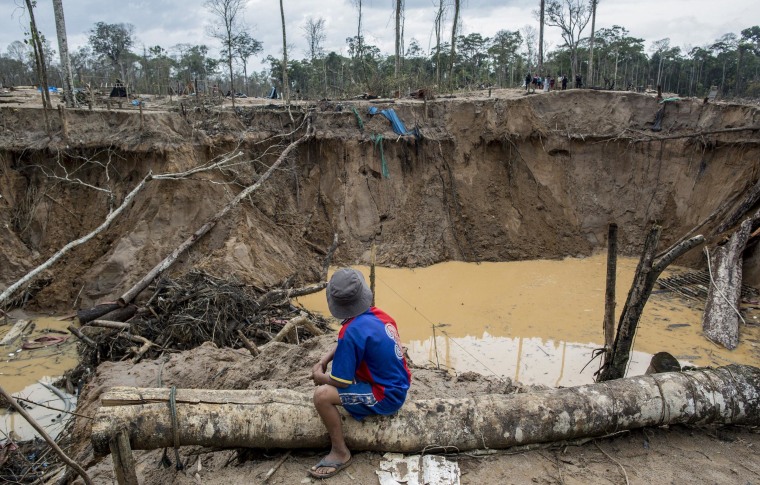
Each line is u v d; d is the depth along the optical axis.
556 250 18.00
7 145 15.35
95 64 42.62
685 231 17.75
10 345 11.52
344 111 18.81
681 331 11.84
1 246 14.15
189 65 42.94
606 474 4.45
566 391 4.87
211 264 13.23
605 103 19.61
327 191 18.17
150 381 6.71
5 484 6.57
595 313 12.95
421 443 4.42
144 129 15.51
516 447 4.66
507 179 18.73
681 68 57.44
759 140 16.22
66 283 13.79
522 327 12.20
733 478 4.43
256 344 10.34
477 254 17.61
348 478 4.20
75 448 6.29
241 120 18.12
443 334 11.84
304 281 15.35
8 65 45.06
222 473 4.46
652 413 4.78
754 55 57.38
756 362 10.35
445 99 20.17
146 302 11.98
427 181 18.48
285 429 4.36
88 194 15.45
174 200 14.78
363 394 4.05
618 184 19.08
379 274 16.22
